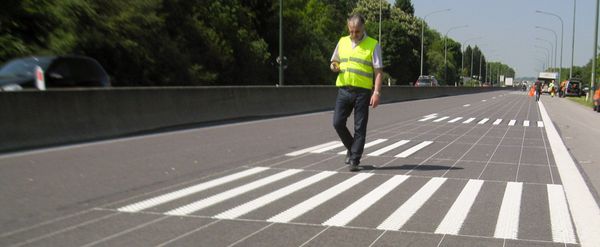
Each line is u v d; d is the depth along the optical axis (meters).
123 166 9.20
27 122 11.41
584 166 10.48
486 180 8.55
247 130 15.59
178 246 5.20
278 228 5.82
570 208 6.89
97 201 6.81
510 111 29.39
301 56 66.31
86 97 13.07
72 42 26.91
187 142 12.55
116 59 32.56
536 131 17.38
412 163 10.09
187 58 39.41
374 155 11.06
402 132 15.87
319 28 81.62
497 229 5.92
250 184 7.96
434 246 5.32
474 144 13.27
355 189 7.73
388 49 115.19
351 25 9.02
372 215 6.38
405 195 7.41
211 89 18.78
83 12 28.48
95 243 5.23
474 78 170.50
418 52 128.12
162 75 37.12
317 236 5.56
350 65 9.02
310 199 7.10
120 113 14.17
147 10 34.03
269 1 63.34
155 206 6.62
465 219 6.28
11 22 24.64
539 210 6.76
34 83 14.69
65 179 8.03
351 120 19.19
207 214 6.32
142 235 5.50
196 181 8.10
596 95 36.34
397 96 41.25
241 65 54.16
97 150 11.02
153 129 15.29
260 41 56.97
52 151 10.75
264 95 22.33
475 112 27.38
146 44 34.59
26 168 8.84
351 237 5.54
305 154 10.92
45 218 6.04
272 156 10.61
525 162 10.52
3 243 5.19
